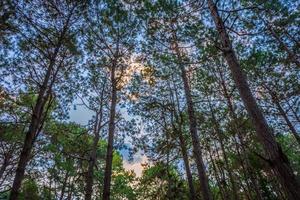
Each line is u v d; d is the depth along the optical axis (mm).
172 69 13867
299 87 15477
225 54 7090
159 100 16578
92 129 14719
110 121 12625
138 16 10641
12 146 14719
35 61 10906
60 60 11539
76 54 11852
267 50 13484
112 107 13047
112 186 24875
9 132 13734
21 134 13562
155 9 9836
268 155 5289
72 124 15195
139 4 10523
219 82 15852
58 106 13883
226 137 18391
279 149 5188
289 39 13359
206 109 17109
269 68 14398
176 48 11836
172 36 10680
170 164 18453
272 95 16094
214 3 7887
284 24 12688
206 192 10008
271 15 11805
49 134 14719
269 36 12953
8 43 10406
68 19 10859
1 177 14570
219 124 17547
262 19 11602
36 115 8422
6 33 10047
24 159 7445
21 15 9672
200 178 10414
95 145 12883
